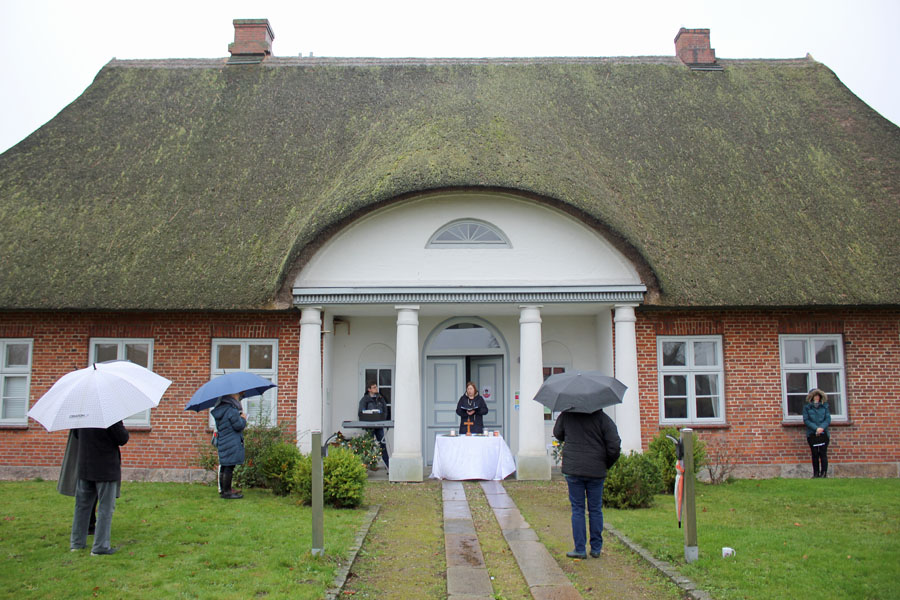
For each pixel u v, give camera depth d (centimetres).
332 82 1945
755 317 1538
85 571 758
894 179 1670
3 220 1535
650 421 1502
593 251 1466
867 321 1547
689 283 1450
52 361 1504
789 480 1434
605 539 934
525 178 1412
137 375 859
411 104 1819
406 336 1445
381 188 1402
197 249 1486
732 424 1512
